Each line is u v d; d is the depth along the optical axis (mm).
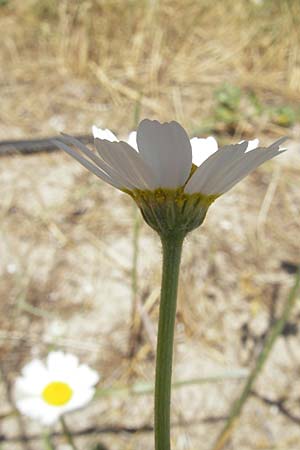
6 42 629
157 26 637
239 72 618
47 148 524
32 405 271
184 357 400
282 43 641
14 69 603
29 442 358
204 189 161
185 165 158
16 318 411
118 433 367
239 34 649
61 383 274
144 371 391
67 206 480
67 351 398
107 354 398
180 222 163
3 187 492
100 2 636
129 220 471
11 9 665
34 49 624
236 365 397
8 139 529
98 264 442
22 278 431
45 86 583
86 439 363
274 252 457
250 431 370
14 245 452
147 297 424
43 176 502
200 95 585
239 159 155
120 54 614
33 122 549
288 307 312
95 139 156
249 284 436
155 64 606
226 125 551
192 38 642
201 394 383
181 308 416
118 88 583
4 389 378
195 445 364
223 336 410
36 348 398
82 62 601
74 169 509
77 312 416
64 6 635
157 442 168
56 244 453
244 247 458
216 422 374
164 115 561
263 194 497
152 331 349
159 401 167
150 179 160
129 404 377
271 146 155
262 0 672
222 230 467
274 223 476
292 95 595
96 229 464
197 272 437
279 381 391
